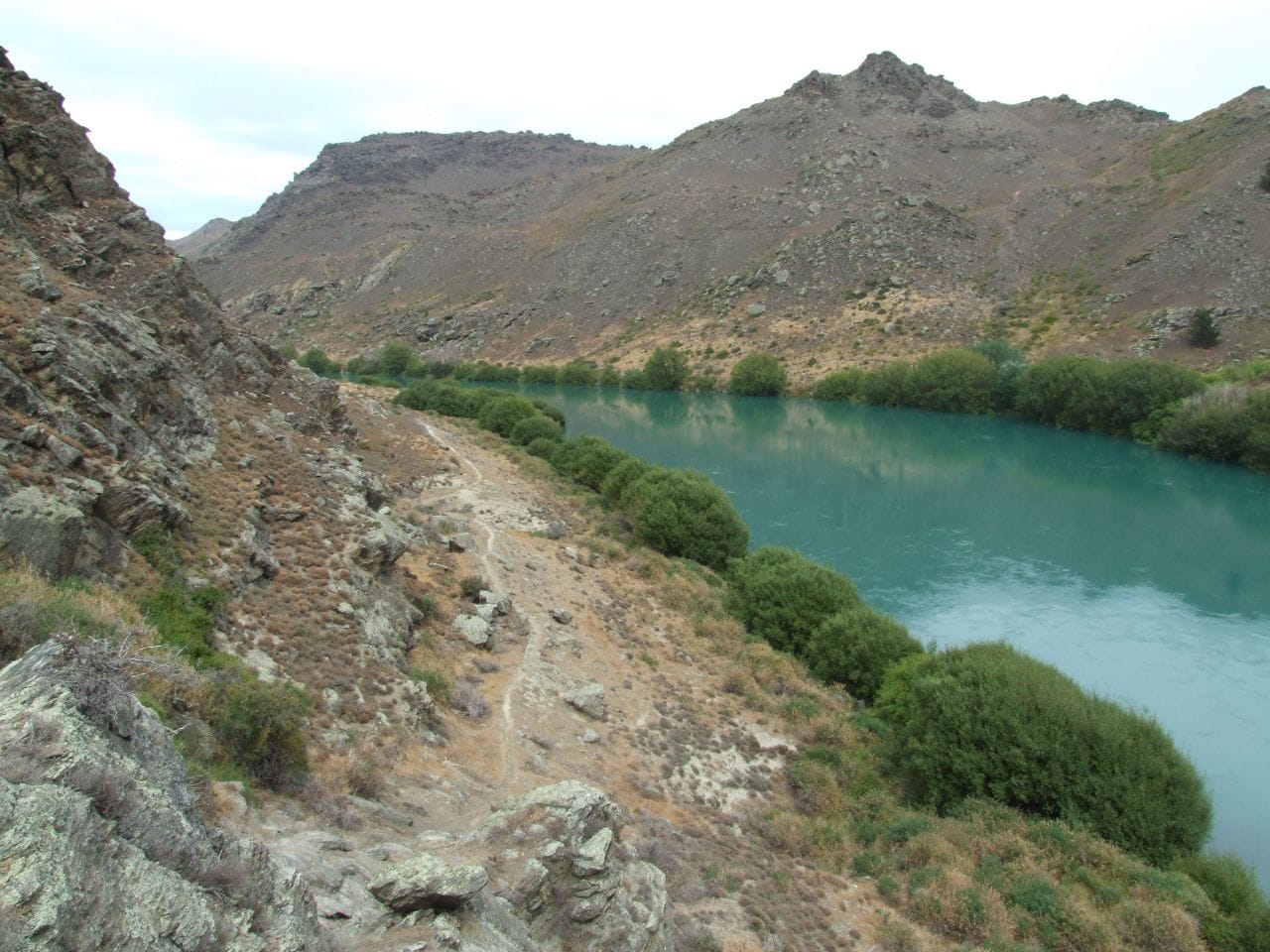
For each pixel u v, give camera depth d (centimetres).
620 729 2169
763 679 2727
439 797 1448
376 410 5438
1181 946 1538
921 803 2116
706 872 1581
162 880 583
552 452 5756
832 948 1451
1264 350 9069
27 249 2336
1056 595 4181
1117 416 8319
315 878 856
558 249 19150
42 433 1539
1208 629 3741
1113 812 1905
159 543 1639
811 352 12350
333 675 1650
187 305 2897
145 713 747
